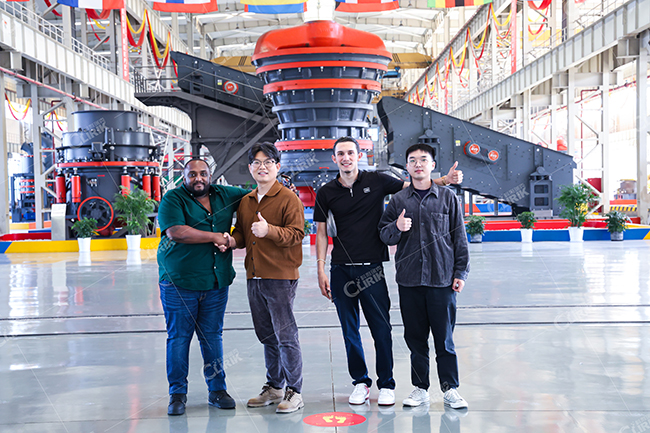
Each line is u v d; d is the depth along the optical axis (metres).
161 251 4.72
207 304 4.76
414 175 4.65
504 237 21.55
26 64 29.48
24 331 7.65
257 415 4.45
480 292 10.16
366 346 6.50
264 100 24.36
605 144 29.09
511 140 23.75
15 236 24.55
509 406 4.47
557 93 36.03
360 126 19.38
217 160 24.89
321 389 5.07
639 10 21.67
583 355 5.89
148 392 5.04
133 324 7.95
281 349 4.62
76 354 6.39
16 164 39.56
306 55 18.03
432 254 4.55
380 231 4.67
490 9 37.50
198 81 24.44
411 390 5.00
